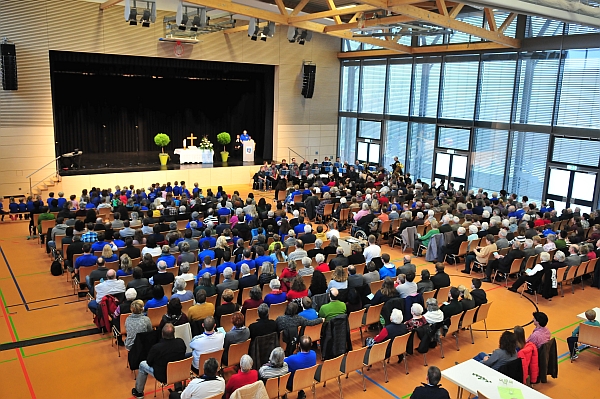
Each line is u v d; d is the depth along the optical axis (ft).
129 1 52.19
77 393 24.56
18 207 57.47
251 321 27.68
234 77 87.81
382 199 58.03
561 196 64.59
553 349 26.07
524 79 66.80
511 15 61.98
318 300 28.37
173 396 21.40
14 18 63.52
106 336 30.76
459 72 74.69
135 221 45.06
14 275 40.73
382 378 26.78
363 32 65.67
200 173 78.89
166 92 90.99
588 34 59.26
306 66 88.38
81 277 34.63
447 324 28.78
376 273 33.12
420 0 42.34
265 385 20.84
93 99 84.43
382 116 87.76
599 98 59.06
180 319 24.43
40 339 30.14
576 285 41.93
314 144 94.79
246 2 54.03
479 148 73.67
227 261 34.22
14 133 65.87
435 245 46.14
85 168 73.10
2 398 23.95
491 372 21.63
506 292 39.73
